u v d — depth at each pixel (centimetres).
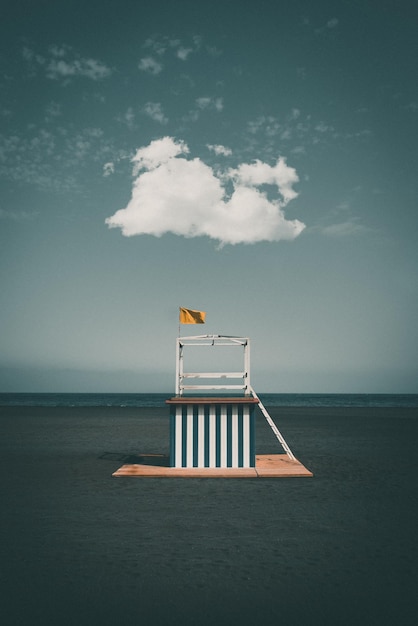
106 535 627
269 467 1121
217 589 457
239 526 671
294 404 7500
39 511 754
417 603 430
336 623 392
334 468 1190
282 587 462
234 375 1158
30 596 443
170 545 587
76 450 1518
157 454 1420
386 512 751
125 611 413
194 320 1174
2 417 3231
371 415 3588
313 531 648
